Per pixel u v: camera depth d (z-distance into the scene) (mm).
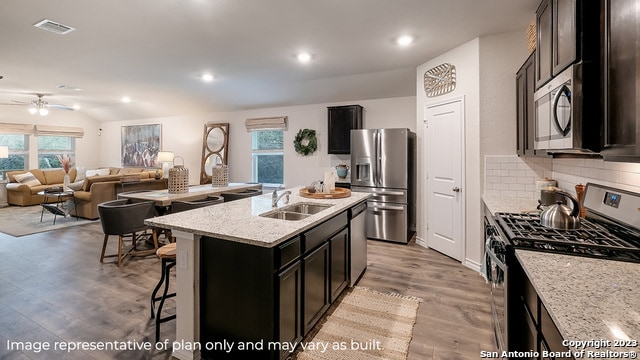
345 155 5836
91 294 2787
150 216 3637
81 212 5934
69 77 4891
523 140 2770
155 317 2387
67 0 2484
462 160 3488
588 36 1444
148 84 5359
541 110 2027
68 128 8539
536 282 1100
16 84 5371
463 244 3494
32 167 7988
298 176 6301
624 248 1370
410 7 2633
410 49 3625
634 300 957
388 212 4426
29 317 2393
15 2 2508
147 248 4121
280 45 3500
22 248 4133
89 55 3820
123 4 2559
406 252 3980
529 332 1319
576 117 1463
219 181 4746
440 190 3871
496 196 3168
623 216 1613
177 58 3959
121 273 3277
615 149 1257
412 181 4691
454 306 2555
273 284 1728
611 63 1286
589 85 1447
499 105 3182
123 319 2377
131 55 3830
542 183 2803
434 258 3740
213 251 1891
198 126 7582
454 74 3590
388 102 5473
